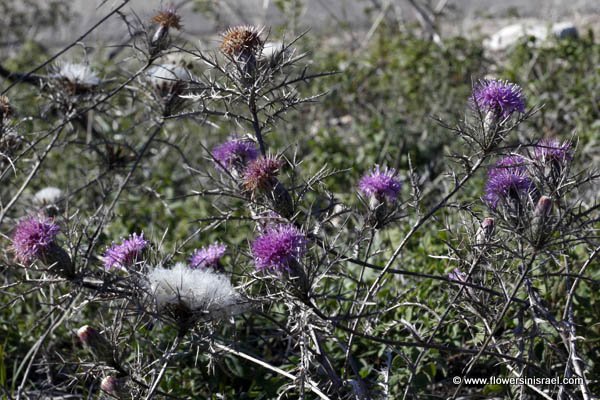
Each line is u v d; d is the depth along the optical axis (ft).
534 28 49.83
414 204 16.57
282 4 47.83
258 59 16.52
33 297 23.57
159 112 20.79
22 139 20.72
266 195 16.20
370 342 19.63
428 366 17.94
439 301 19.29
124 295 15.33
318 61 43.62
